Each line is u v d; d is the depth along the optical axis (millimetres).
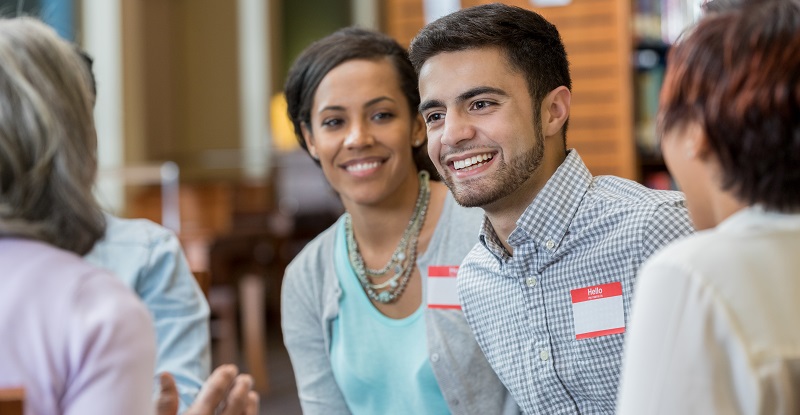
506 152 1881
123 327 1179
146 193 7602
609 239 1876
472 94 1872
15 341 1164
